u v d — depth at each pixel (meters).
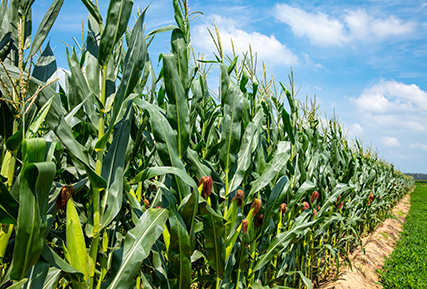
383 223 9.65
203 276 2.29
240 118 2.21
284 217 3.12
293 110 3.28
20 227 0.97
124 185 1.79
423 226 9.45
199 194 1.75
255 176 2.70
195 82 2.62
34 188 1.02
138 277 2.12
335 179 4.71
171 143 1.74
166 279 1.84
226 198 2.25
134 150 2.15
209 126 2.89
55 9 1.72
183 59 1.91
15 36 1.71
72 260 1.33
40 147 1.05
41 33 1.67
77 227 1.34
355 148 6.68
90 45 1.81
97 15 1.65
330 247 4.05
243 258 2.36
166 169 1.57
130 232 1.52
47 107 1.33
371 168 7.61
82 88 1.74
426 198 19.30
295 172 3.34
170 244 1.62
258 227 2.57
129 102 1.68
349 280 4.44
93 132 2.05
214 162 3.04
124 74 1.48
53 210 1.36
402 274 5.10
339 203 4.52
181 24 2.02
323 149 4.63
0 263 1.36
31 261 1.04
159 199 2.19
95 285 1.74
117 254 1.46
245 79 2.58
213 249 1.96
